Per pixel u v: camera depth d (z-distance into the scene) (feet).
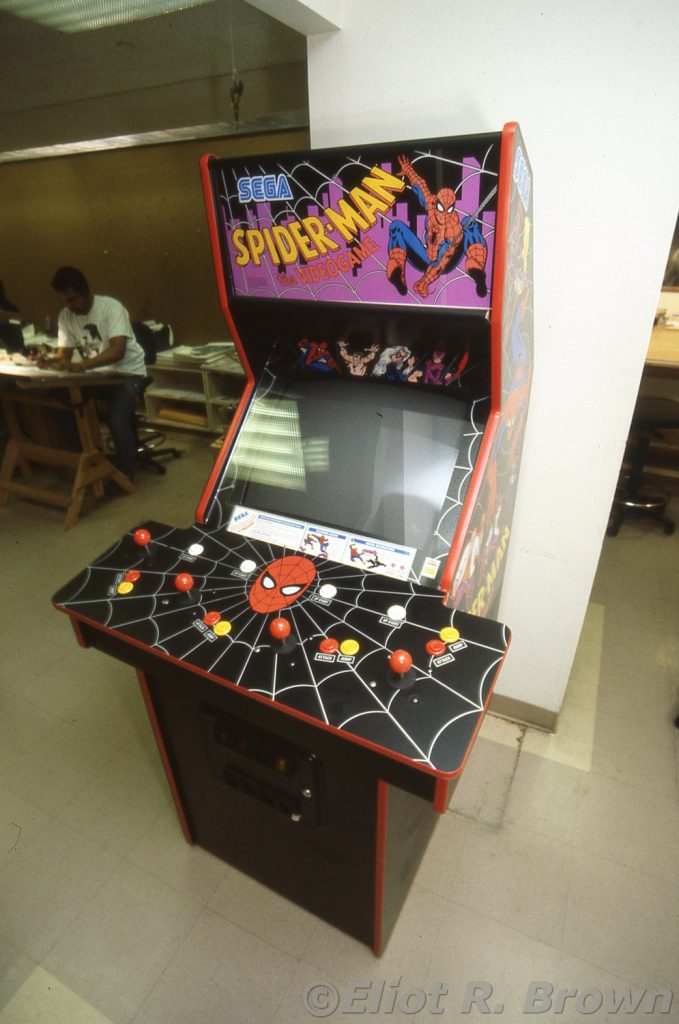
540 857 5.31
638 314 4.35
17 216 15.67
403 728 2.85
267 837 4.63
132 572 3.95
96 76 11.92
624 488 10.68
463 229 3.21
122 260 14.78
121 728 6.71
